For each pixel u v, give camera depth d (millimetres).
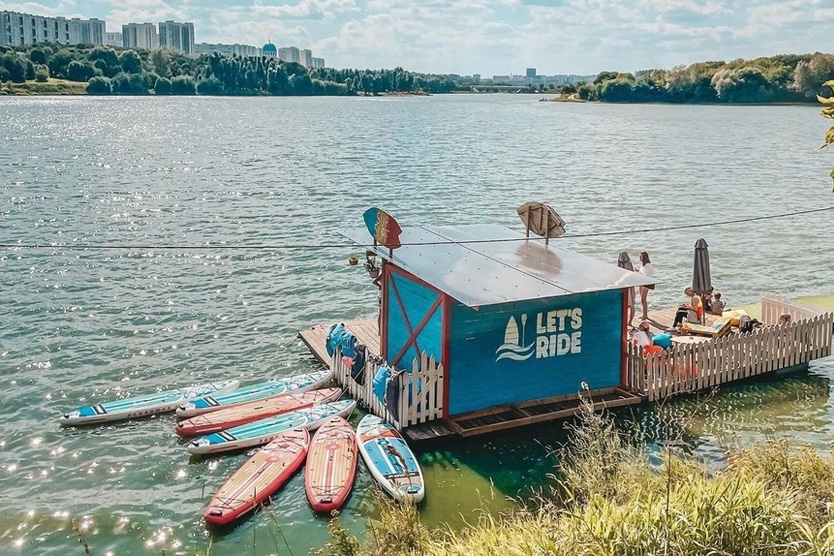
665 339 23328
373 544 13242
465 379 20172
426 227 26094
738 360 23125
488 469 18453
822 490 12500
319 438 19609
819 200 61250
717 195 63062
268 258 40594
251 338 28984
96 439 20781
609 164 83125
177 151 93938
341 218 51156
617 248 44250
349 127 144875
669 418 20891
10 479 18875
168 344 28281
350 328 27141
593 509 10609
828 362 25344
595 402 21234
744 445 19266
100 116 167000
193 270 38156
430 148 100625
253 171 74062
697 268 26672
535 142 111375
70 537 16641
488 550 10359
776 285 37594
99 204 55344
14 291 34281
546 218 23797
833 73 175875
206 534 16500
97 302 33000
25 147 95000
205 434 20703
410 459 18391
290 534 16250
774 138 118500
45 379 25062
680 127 144750
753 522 9875
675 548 9641
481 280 20156
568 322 21047
